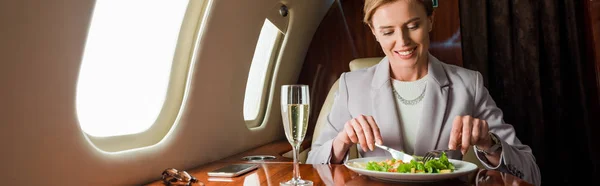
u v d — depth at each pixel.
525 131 2.37
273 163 1.35
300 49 2.40
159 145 1.22
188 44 1.38
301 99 0.86
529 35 2.35
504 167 1.11
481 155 1.14
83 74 0.98
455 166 1.01
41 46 0.79
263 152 1.84
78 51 0.90
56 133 0.85
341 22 2.49
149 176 1.17
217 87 1.57
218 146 1.61
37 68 0.79
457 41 2.33
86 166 0.94
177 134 1.31
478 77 1.48
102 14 1.01
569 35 2.34
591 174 2.31
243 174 1.14
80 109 0.98
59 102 0.86
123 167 1.05
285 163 1.34
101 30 1.03
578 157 2.35
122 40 1.12
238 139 1.81
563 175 2.37
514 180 0.90
